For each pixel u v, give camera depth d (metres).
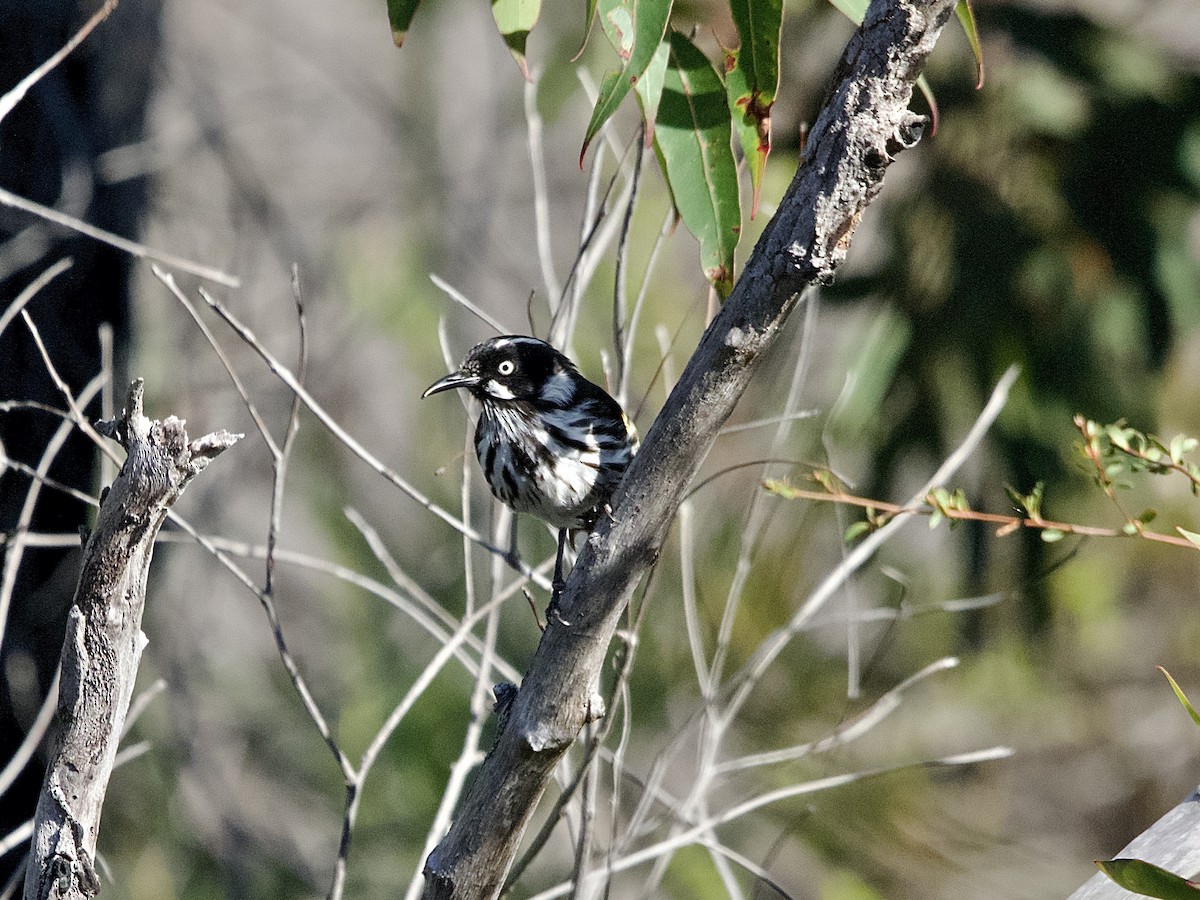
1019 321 11.88
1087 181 11.84
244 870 13.24
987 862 15.31
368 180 18.80
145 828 12.47
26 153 9.41
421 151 17.78
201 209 14.78
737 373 5.18
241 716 14.13
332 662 14.78
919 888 14.37
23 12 9.37
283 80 19.67
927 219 11.98
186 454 4.88
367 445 17.20
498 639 13.41
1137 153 11.80
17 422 9.16
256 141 18.77
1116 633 16.58
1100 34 12.22
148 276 10.81
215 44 18.97
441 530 14.59
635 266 14.13
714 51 9.46
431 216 17.66
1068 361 11.87
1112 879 5.16
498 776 5.68
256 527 15.17
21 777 9.08
